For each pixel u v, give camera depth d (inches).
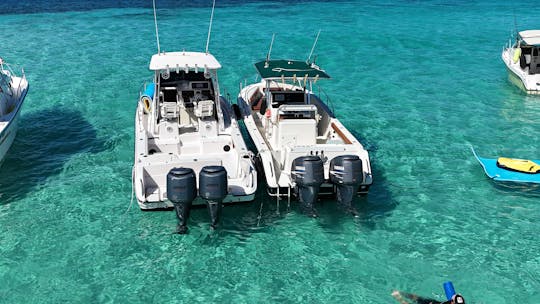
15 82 473.7
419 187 373.1
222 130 388.5
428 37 910.4
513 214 335.3
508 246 300.0
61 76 657.0
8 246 297.0
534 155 426.9
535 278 271.3
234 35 925.2
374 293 260.4
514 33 944.3
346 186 308.7
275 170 341.7
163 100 399.5
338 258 288.7
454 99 577.3
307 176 301.6
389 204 348.5
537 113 529.0
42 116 511.2
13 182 374.9
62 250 294.2
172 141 376.8
